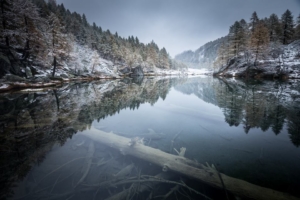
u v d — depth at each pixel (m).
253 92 15.88
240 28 40.47
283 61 30.64
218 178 3.42
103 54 57.47
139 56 70.75
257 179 3.57
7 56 20.08
